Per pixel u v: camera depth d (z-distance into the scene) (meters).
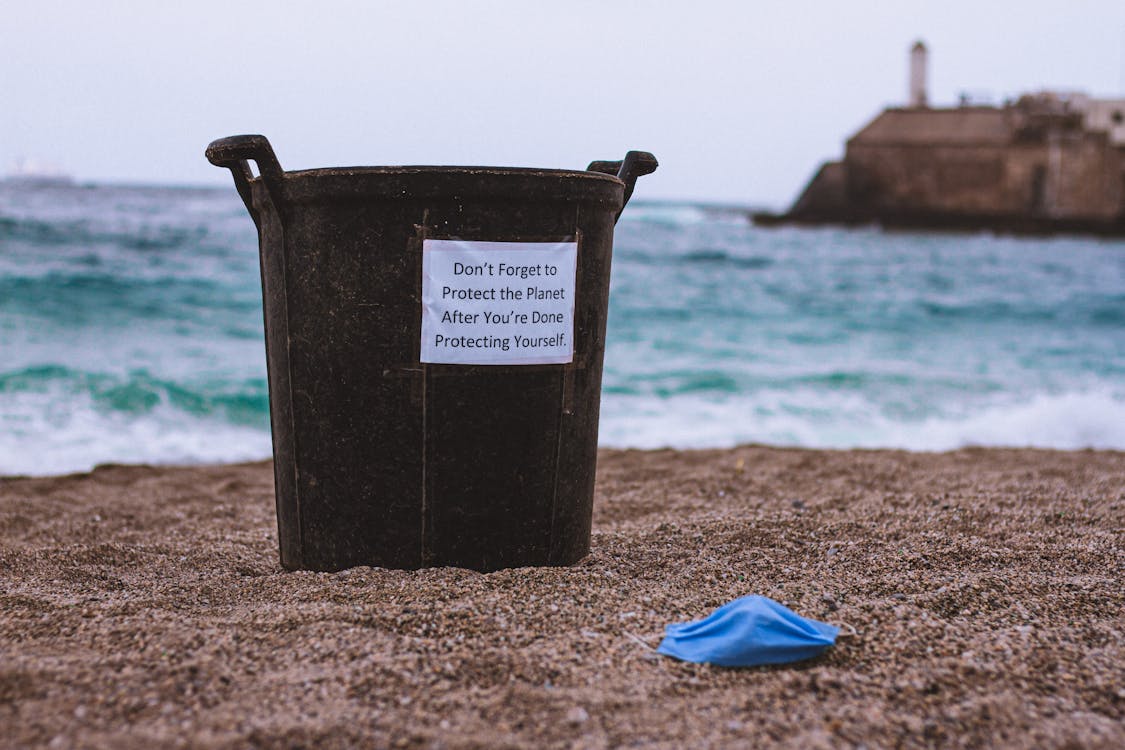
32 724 1.22
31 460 3.47
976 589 1.59
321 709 1.26
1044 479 2.53
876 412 4.84
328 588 1.56
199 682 1.30
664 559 1.79
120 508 2.37
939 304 11.54
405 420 1.60
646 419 4.59
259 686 1.30
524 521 1.65
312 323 1.60
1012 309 11.09
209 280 9.24
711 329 8.63
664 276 14.13
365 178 1.54
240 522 2.23
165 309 7.47
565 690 1.30
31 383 4.59
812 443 4.14
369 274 1.57
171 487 2.68
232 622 1.46
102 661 1.34
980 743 1.23
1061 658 1.38
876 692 1.31
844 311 10.51
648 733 1.23
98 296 7.86
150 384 4.67
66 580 1.74
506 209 1.57
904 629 1.45
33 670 1.31
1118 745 1.23
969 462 2.92
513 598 1.52
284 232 1.60
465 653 1.37
